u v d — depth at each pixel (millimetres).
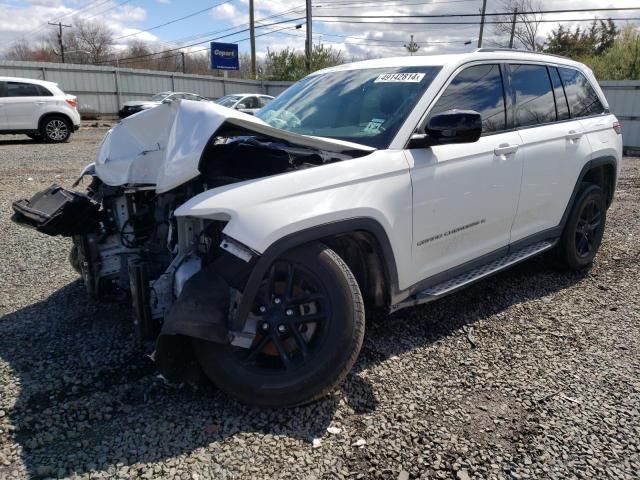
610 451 2445
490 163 3559
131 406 2748
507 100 3893
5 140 17422
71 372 3057
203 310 2521
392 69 3742
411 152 3133
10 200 7621
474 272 3674
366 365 3180
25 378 2990
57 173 10211
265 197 2586
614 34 32531
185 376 2791
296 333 2670
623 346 3457
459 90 3541
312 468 2322
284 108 3977
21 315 3820
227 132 2814
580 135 4434
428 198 3152
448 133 3002
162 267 3078
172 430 2559
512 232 3936
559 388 2963
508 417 2697
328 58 33219
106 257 3434
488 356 3314
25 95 15883
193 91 30969
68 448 2426
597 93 4965
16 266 4844
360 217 2775
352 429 2586
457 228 3406
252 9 36094
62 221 3213
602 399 2855
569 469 2330
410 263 3133
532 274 4781
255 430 2568
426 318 3838
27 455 2375
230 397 2693
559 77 4512
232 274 2555
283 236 2535
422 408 2764
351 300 2682
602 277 4750
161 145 3053
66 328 3615
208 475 2270
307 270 2650
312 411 2721
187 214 2590
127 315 3812
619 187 9562
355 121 3447
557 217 4348
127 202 3361
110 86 28016
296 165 3148
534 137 3975
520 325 3754
